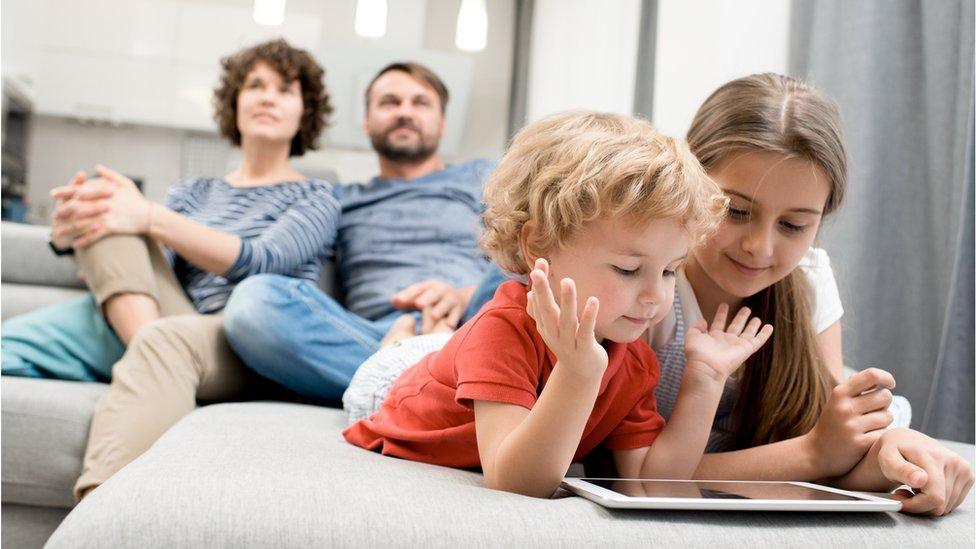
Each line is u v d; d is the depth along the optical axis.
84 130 5.82
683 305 1.09
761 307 1.09
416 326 1.73
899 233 1.58
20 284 2.00
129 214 1.66
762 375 1.08
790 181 0.92
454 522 0.62
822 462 0.88
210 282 1.84
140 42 5.52
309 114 2.31
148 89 5.53
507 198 0.85
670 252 0.76
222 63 2.30
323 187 2.09
